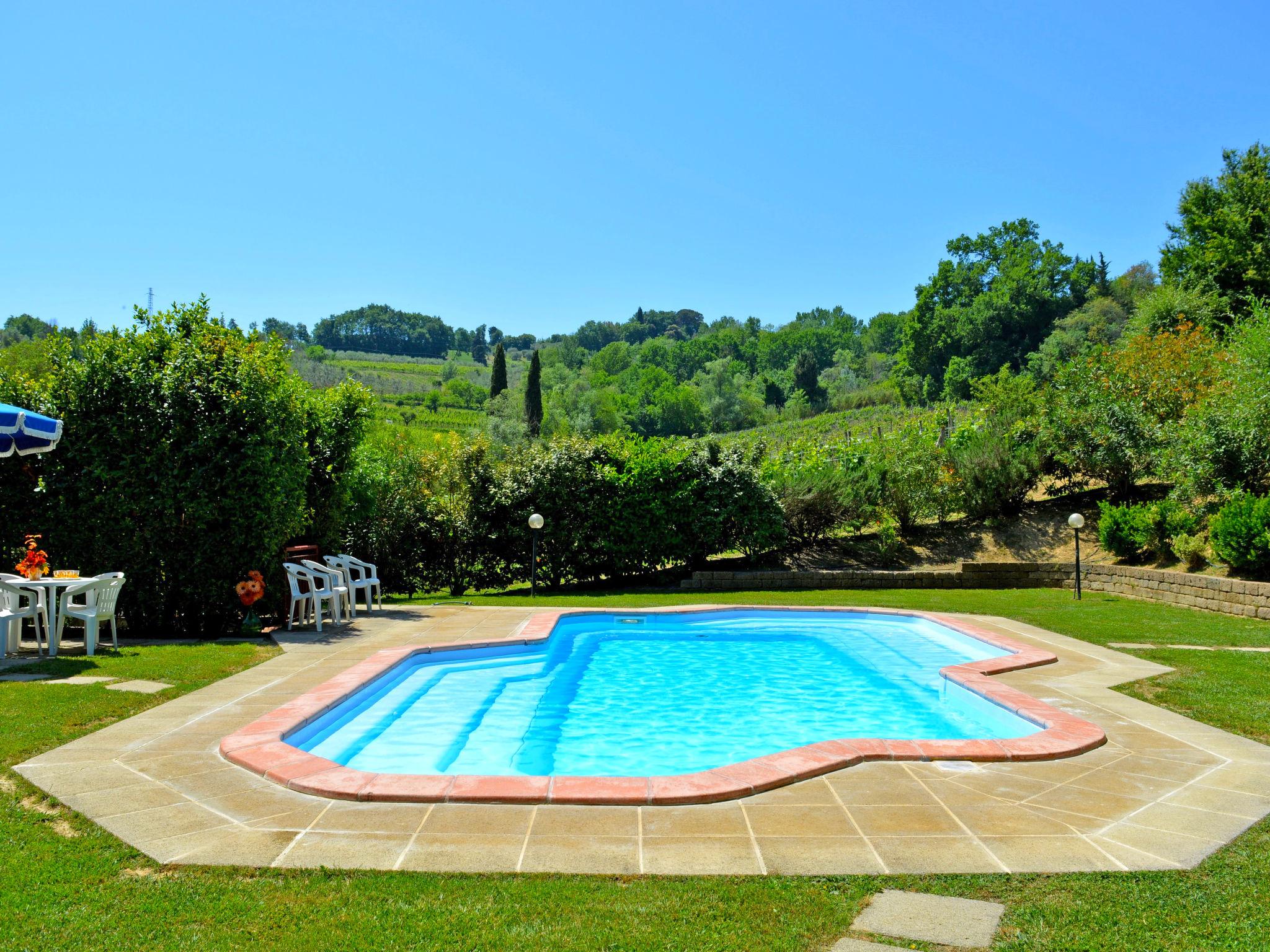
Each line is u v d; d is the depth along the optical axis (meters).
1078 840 4.06
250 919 3.16
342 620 11.40
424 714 7.71
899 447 19.59
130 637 10.29
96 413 10.26
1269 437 13.84
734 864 3.74
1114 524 15.64
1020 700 7.07
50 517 10.25
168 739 5.59
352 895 3.37
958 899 3.42
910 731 7.37
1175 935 3.12
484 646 9.69
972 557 18.02
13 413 8.20
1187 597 13.18
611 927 3.15
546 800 4.48
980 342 59.09
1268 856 3.88
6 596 8.27
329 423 13.40
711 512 17.06
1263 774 5.16
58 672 7.49
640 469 17.05
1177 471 15.23
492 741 6.94
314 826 4.13
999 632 10.77
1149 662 8.84
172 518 10.36
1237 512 12.77
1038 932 3.14
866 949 3.00
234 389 10.74
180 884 3.45
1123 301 53.91
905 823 4.27
